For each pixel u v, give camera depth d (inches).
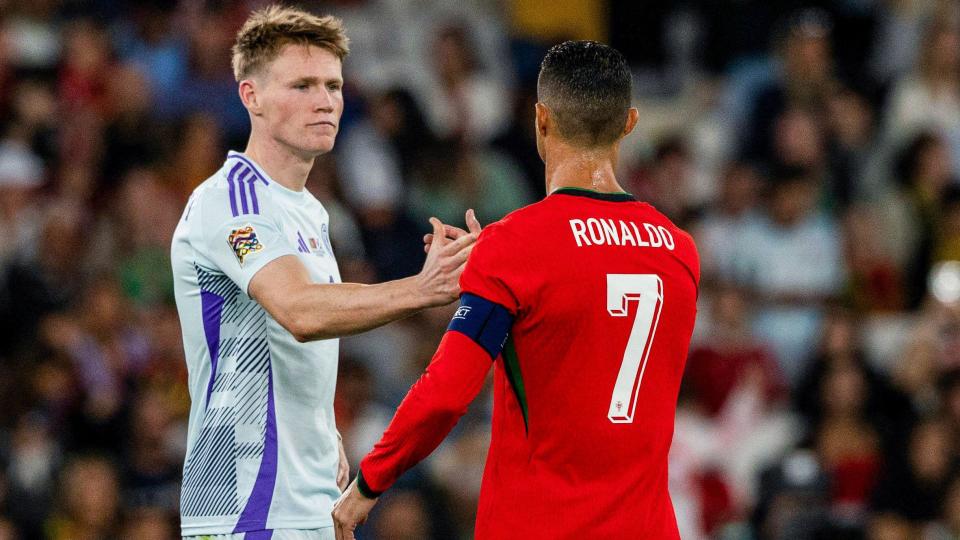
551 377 652.1
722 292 1657.2
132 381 1510.8
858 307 1817.2
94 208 1712.6
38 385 1466.5
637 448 662.5
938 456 1557.6
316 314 675.4
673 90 2188.7
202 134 1708.9
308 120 737.6
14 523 1387.8
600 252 655.1
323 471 748.0
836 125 1990.7
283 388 732.7
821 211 1882.4
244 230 711.1
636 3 2214.6
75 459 1412.4
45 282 1592.0
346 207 1674.5
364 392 1467.8
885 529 1493.6
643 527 660.1
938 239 1883.6
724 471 1560.0
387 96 1824.6
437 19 2113.7
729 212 1828.2
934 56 2055.9
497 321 643.5
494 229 657.0
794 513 1469.0
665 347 671.8
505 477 662.5
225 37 1852.9
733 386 1622.8
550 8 2204.7
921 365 1689.2
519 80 2092.8
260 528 722.8
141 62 1875.0
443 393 640.4
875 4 2233.0
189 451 742.5
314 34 741.9
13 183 1681.8
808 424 1620.3
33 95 1776.6
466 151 1787.6
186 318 743.7
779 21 2207.2
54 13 1967.3
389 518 1396.4
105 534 1375.5
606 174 677.9
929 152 1924.2
